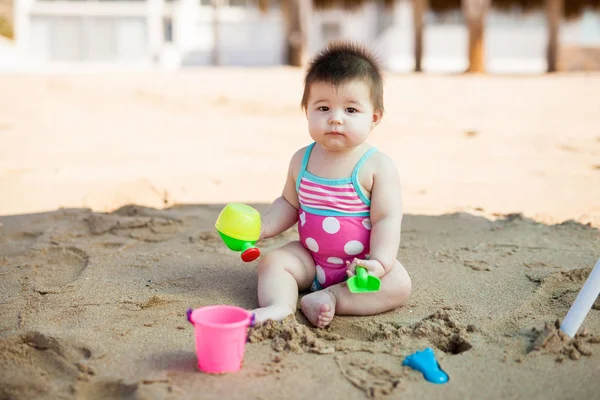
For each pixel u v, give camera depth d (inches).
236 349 85.7
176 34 1039.6
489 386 83.8
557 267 129.7
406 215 171.3
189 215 168.1
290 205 120.6
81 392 82.0
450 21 1060.5
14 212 171.0
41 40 1039.0
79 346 92.6
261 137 302.0
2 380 84.0
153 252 139.1
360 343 96.0
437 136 301.4
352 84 106.1
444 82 529.0
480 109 384.5
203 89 447.8
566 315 100.3
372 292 107.3
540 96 442.9
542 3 832.9
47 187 197.3
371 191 111.6
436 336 98.3
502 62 1082.7
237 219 107.7
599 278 93.0
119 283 120.4
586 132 309.7
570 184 206.5
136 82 476.4
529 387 83.6
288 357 90.7
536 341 94.0
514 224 161.6
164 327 101.0
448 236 152.8
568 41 1048.8
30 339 94.0
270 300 106.0
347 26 1066.1
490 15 956.6
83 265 132.4
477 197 191.3
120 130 319.0
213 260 134.7
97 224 155.1
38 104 389.7
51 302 111.3
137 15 1034.7
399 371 87.3
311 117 109.5
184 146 276.8
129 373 85.6
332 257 113.7
